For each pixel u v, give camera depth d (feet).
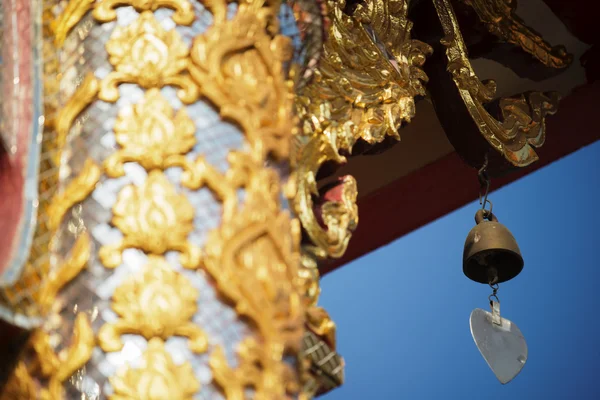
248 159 9.23
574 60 19.38
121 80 9.41
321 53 10.91
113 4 9.86
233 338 8.48
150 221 8.71
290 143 9.78
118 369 8.23
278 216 9.19
